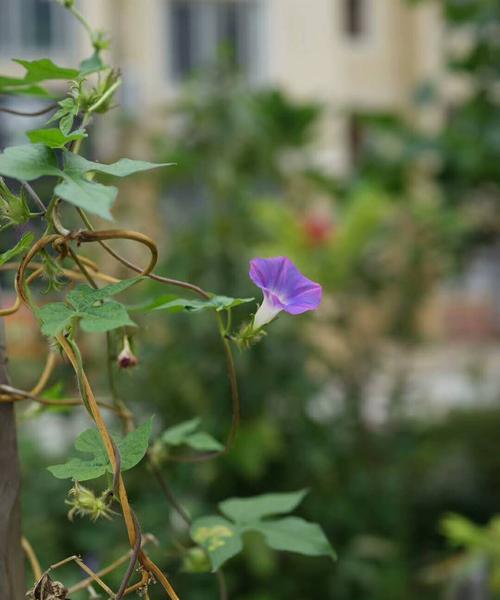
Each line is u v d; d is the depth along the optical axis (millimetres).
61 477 1132
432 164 6996
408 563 5660
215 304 1223
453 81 10828
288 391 5312
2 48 10633
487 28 6137
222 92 6305
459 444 7262
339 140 12211
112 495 1161
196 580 4371
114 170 1044
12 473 1299
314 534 1521
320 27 12406
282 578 5016
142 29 11414
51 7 10703
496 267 13328
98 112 1291
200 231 5461
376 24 13062
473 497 6918
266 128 6973
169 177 6098
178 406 4977
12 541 1293
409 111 12086
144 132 6688
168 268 5270
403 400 6824
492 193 6656
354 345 6891
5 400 1293
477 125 6301
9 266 1541
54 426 4926
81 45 10680
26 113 1488
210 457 1553
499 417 7547
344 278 6711
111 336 1504
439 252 7082
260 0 12117
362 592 5145
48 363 1632
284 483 5402
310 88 12445
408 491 6578
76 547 3947
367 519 5715
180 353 4965
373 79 13102
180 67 11836
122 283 1138
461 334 13602
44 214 1179
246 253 5539
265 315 1290
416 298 7121
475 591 3191
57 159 1049
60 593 1191
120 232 1174
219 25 12008
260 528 1535
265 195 7195
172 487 4348
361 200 6688
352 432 6238
